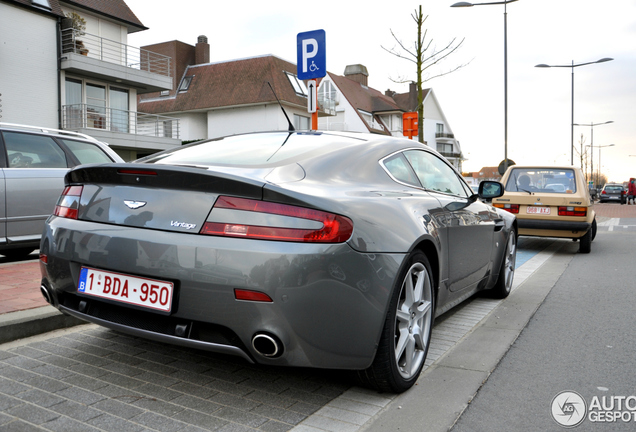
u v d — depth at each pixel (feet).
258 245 7.32
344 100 154.71
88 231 8.45
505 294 16.94
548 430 7.75
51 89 72.54
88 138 20.76
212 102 118.73
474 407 8.52
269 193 7.44
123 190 8.39
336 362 7.84
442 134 208.85
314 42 23.82
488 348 11.60
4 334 10.87
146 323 8.05
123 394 8.59
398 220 8.82
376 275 7.98
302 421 7.86
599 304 16.21
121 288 8.15
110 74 77.15
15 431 7.19
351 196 8.42
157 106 124.16
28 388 8.68
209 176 7.53
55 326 11.84
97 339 11.36
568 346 11.82
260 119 115.96
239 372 9.75
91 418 7.70
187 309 7.60
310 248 7.36
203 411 8.09
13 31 67.87
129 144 80.89
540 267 24.41
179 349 10.91
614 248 32.35
